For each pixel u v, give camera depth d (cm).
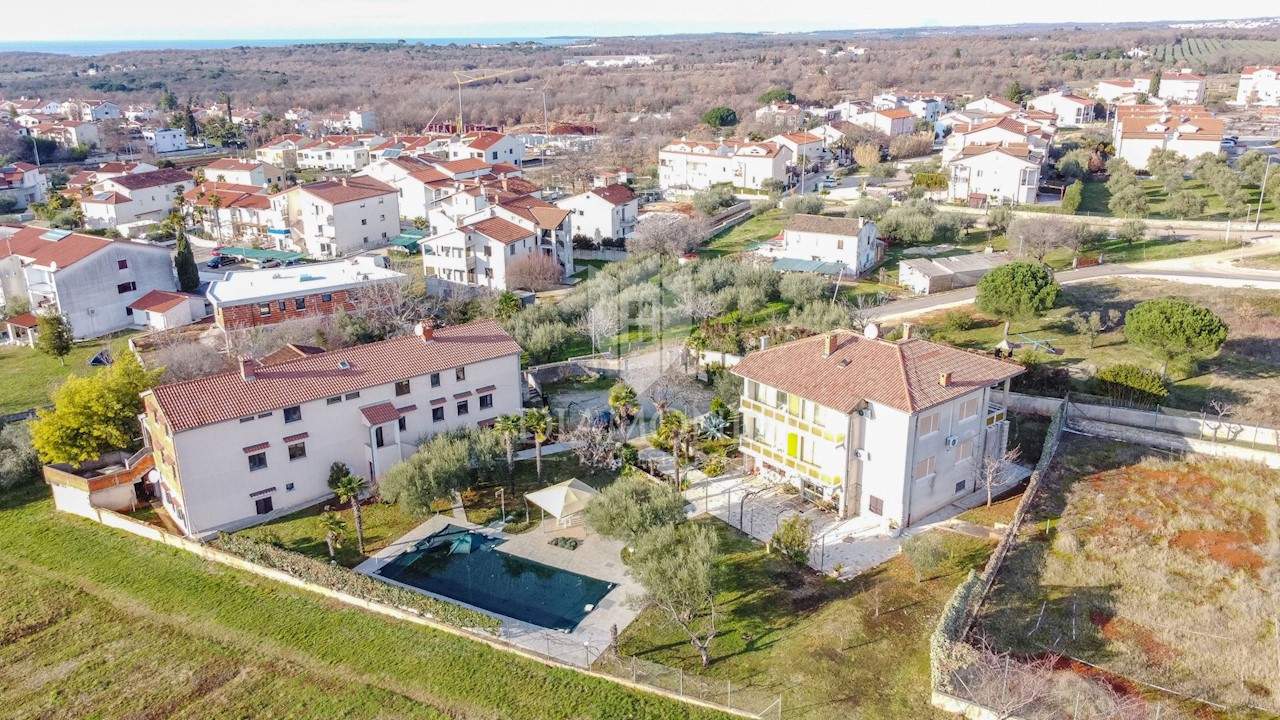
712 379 7188
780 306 8556
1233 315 7406
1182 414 5706
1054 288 7125
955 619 3894
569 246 11031
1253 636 3947
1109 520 4878
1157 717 3406
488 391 6288
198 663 4175
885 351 5241
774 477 5612
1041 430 5912
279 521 5428
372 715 3788
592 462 5853
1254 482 5144
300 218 12800
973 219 11156
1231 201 10756
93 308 9606
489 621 4212
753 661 3975
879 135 17562
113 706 3916
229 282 9269
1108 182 12850
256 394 5394
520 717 3734
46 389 7931
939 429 4994
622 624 4316
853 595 4400
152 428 5600
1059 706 3478
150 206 15112
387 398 5831
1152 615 4106
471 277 10419
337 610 4525
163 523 5516
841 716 3588
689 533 4672
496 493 5650
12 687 4072
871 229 9850
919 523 5044
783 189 14488
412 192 14450
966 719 3516
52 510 5750
